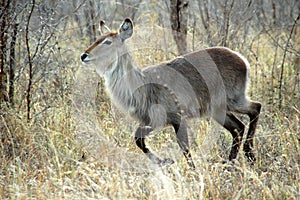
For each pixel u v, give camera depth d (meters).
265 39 26.61
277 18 30.16
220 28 23.52
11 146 16.28
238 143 16.78
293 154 15.31
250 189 13.51
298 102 19.72
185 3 22.20
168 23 25.97
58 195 12.95
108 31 17.69
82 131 16.81
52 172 13.88
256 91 20.84
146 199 13.28
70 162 15.45
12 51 18.19
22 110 18.12
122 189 13.02
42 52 18.33
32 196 13.15
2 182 14.07
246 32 25.69
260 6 29.84
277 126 17.41
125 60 16.59
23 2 19.17
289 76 22.16
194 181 13.57
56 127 17.08
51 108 18.12
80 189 13.44
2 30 17.72
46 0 20.88
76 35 25.92
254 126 17.53
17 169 14.69
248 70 17.95
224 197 13.30
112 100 17.05
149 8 28.72
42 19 18.80
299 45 25.05
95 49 16.45
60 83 19.75
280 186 13.41
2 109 17.25
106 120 17.75
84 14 26.39
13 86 18.31
